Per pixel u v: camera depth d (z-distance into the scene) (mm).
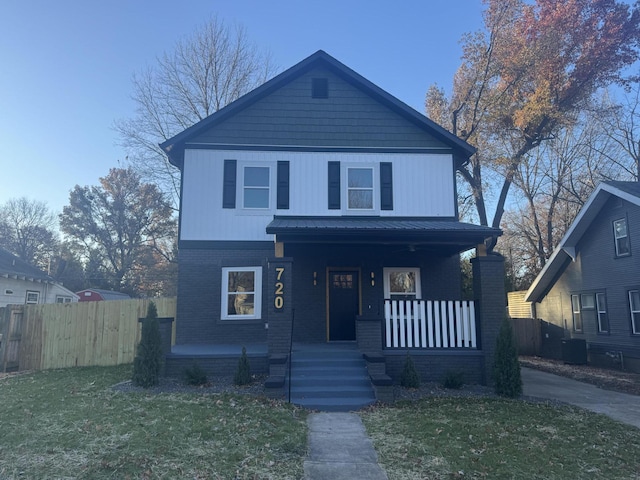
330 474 5562
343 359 10734
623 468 5836
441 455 6148
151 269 44094
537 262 33031
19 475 5164
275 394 9094
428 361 11008
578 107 23844
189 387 9945
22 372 12977
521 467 5773
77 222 46156
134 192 46562
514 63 22688
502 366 9906
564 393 11055
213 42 25766
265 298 13688
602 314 17750
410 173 14461
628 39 22406
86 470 5312
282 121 14453
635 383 12961
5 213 49219
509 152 25219
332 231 11078
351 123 14570
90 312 13875
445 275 14406
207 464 5660
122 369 12656
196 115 25922
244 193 14086
